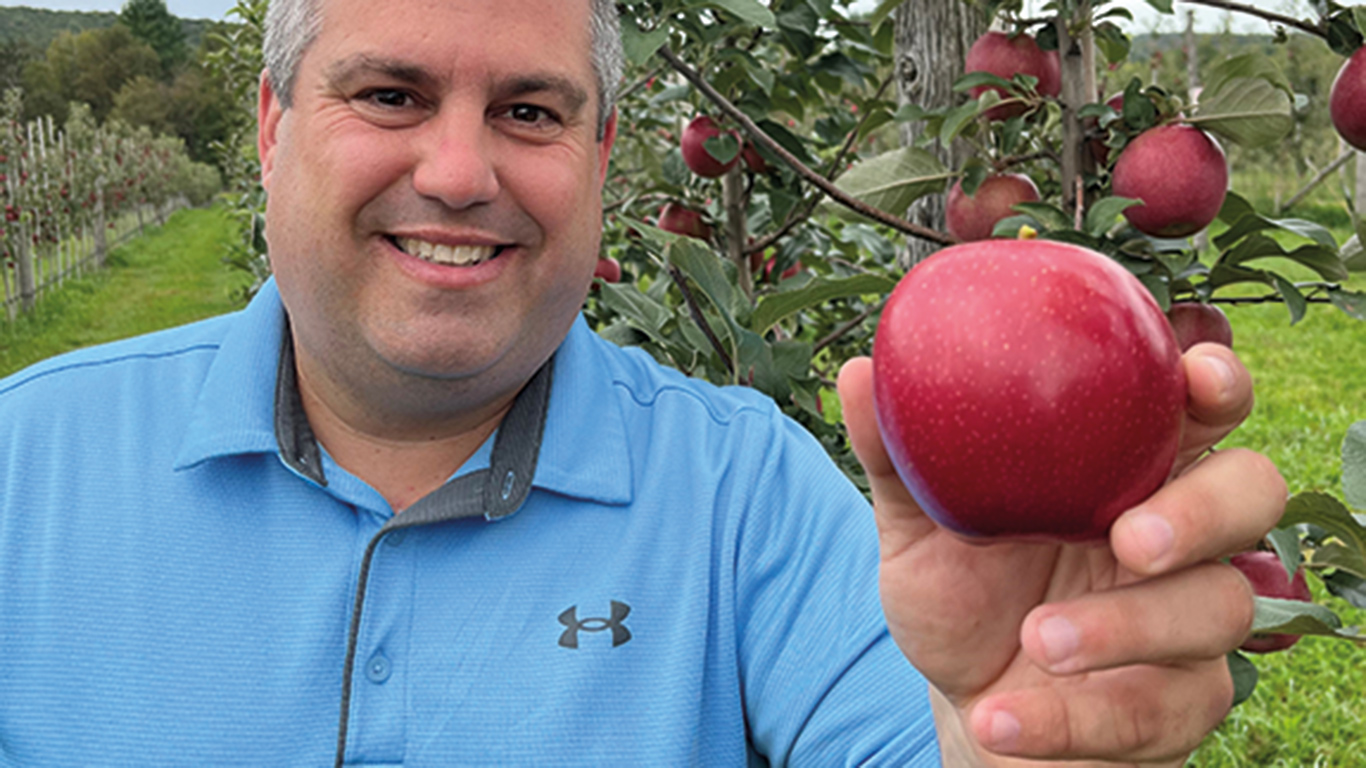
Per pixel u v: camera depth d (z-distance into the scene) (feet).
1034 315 2.54
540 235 4.05
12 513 4.29
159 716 4.05
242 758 4.03
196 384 4.66
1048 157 7.50
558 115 4.04
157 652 4.11
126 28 245.04
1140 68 60.29
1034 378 2.50
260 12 17.85
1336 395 27.14
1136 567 2.38
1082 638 2.49
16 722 4.09
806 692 4.33
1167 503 2.38
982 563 2.88
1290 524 5.71
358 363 4.14
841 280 6.50
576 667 4.17
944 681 2.97
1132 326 2.54
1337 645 14.47
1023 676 2.91
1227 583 2.55
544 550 4.33
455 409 4.32
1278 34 7.09
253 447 4.27
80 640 4.12
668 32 6.95
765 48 10.46
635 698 4.23
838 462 7.81
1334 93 6.79
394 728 4.07
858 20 10.37
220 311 50.21
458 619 4.20
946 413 2.58
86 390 4.60
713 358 7.07
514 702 4.12
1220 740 12.20
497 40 3.82
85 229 67.62
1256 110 6.48
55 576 4.18
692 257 6.64
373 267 4.01
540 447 4.40
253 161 23.15
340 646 4.16
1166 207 6.52
